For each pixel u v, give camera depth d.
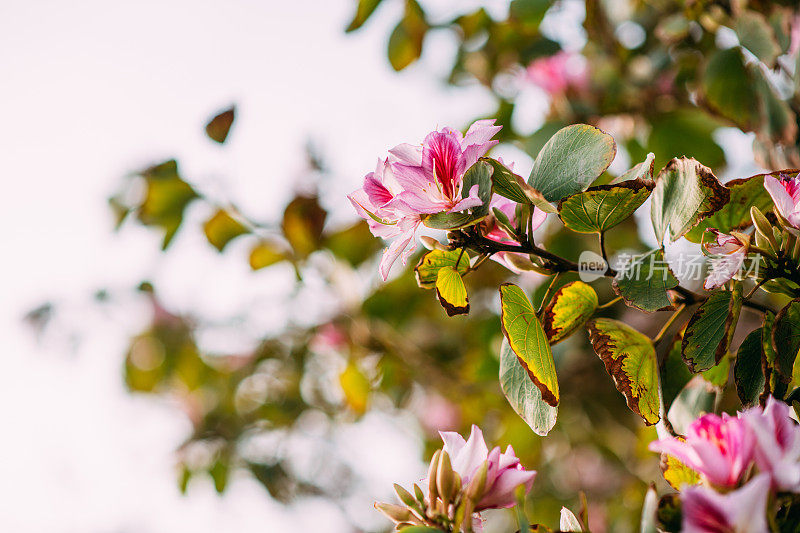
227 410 2.28
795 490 0.90
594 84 1.57
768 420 0.91
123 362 2.16
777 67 1.21
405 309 1.84
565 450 1.91
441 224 0.98
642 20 1.54
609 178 1.37
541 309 1.02
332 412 2.20
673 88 1.50
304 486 2.28
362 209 1.02
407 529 0.94
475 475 0.96
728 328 0.97
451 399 2.02
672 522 0.91
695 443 0.91
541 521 1.82
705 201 0.97
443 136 0.99
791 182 0.98
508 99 1.72
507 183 1.00
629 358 1.02
